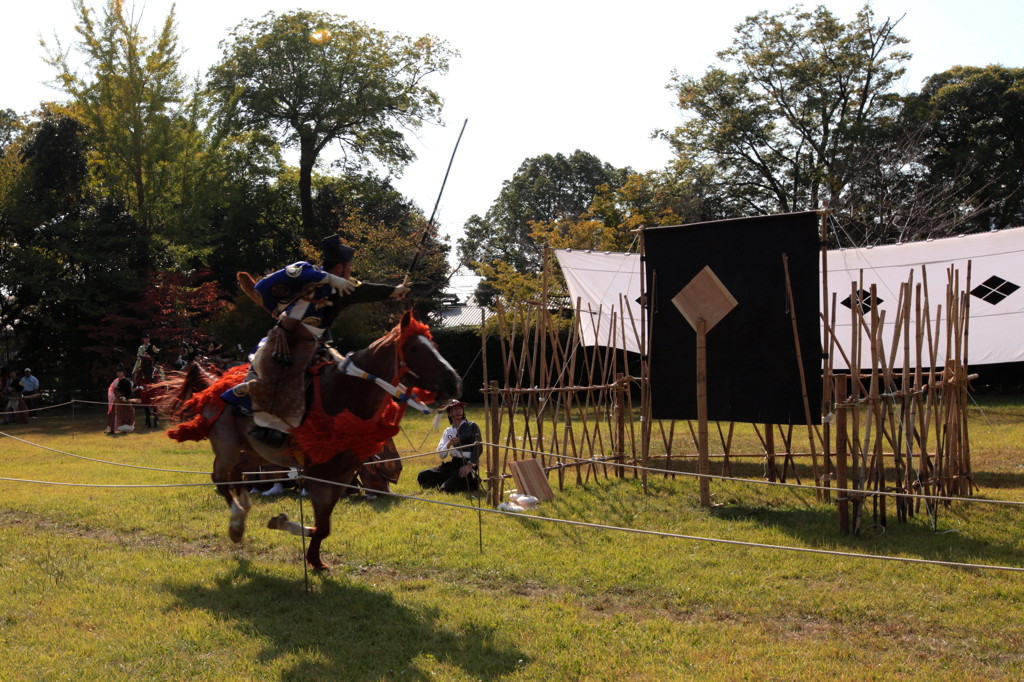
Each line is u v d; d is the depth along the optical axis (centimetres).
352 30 3781
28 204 2956
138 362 2139
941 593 689
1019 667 545
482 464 1339
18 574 756
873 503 911
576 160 6056
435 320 3312
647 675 536
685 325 1088
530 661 561
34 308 3147
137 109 3112
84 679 536
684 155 3797
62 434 2039
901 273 1667
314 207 4303
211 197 3356
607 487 1155
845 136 3378
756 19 3547
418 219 3406
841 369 1647
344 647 587
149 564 789
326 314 737
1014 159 3228
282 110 3938
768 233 1027
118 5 3072
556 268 2778
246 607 672
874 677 530
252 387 709
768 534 889
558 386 1243
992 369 2531
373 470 1100
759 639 596
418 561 794
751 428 1802
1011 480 1167
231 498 831
